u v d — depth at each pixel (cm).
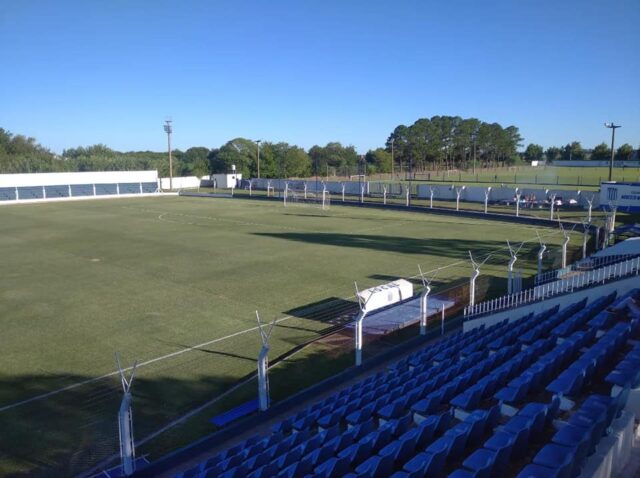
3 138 13812
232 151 12556
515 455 839
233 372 1675
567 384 1043
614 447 816
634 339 1341
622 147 14150
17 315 2264
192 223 5219
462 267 3092
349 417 1127
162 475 1152
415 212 6128
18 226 5059
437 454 804
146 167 12675
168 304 2414
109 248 3847
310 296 2525
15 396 1511
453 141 15825
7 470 1161
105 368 1706
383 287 2297
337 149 14988
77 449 1244
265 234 4466
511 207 6122
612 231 3259
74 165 12281
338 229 4728
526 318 1806
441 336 1947
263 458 981
